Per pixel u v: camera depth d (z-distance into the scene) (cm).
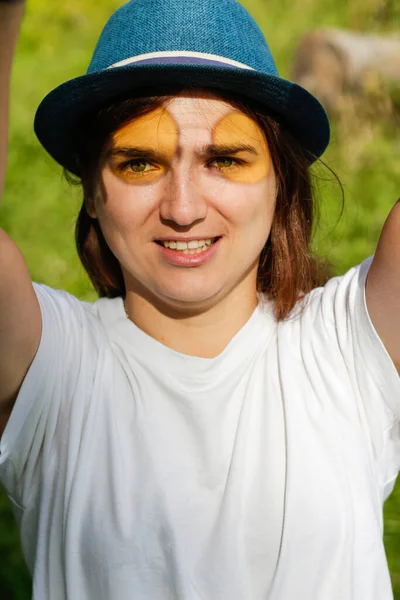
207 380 216
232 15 219
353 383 213
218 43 213
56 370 213
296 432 209
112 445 210
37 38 679
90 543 208
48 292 225
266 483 208
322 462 208
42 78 634
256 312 225
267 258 233
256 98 214
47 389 212
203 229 211
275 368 219
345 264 481
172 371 217
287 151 227
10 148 570
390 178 552
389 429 214
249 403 215
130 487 209
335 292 221
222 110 212
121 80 207
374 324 207
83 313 227
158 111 209
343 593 203
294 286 230
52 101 222
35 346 210
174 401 215
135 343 220
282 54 647
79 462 209
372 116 596
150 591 207
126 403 216
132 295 225
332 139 584
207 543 207
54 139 238
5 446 213
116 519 206
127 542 206
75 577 208
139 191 211
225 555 205
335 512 205
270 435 211
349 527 205
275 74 228
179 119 209
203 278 213
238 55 215
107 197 215
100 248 243
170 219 208
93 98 216
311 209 242
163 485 209
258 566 207
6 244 198
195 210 207
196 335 221
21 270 200
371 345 208
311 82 602
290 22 682
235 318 223
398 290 200
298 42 619
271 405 214
